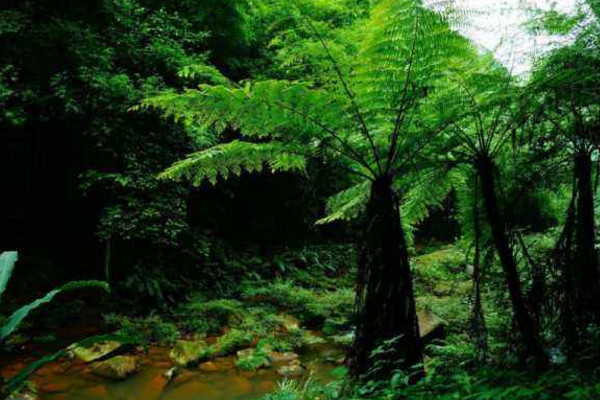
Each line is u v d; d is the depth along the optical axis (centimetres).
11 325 142
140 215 548
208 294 662
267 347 493
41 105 525
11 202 607
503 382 212
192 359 449
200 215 779
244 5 716
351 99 261
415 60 254
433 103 267
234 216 848
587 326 271
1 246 583
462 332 490
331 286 793
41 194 628
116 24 588
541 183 337
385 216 257
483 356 269
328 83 301
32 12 533
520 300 268
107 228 533
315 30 291
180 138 591
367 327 252
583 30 283
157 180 561
